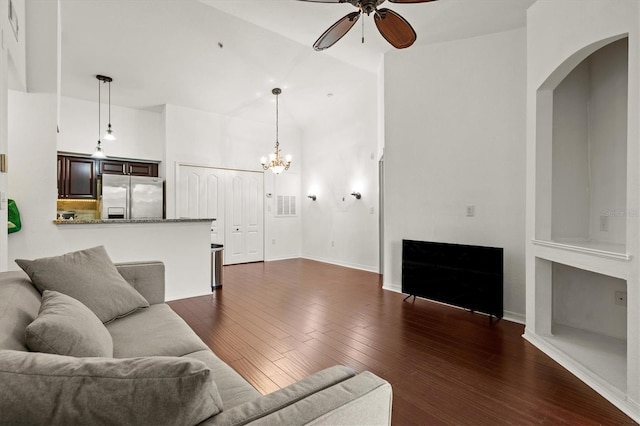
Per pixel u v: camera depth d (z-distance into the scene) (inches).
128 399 24.8
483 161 133.2
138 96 208.5
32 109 114.2
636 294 67.5
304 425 27.3
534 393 74.7
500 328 115.0
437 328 115.3
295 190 286.5
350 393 32.0
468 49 137.6
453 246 132.6
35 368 25.7
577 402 71.4
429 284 140.2
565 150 109.6
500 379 80.7
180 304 143.3
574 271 110.0
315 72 187.5
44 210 117.6
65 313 46.4
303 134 286.2
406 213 158.6
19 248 113.7
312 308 138.3
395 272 166.4
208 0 121.2
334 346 100.0
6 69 78.5
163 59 167.2
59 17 122.1
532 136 105.3
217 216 245.6
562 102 109.7
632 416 65.9
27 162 114.4
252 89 207.3
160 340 62.1
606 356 86.7
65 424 24.4
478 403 70.9
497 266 119.6
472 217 135.9
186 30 142.3
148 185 215.6
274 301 148.8
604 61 104.0
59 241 121.3
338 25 91.6
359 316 128.0
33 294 59.4
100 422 24.6
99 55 161.3
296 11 126.4
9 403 24.1
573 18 86.7
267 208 270.2
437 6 116.6
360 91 222.8
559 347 92.6
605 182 103.4
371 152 218.7
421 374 83.0
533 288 104.0
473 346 100.0
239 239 256.2
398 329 114.0
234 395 44.9
